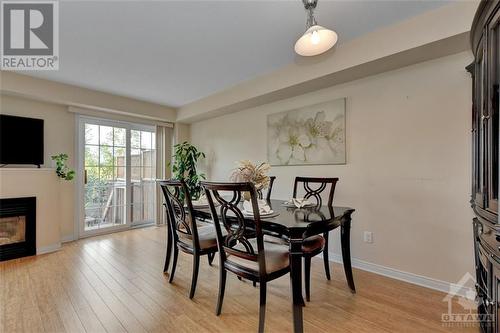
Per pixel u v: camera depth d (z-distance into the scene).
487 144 1.36
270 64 3.01
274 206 2.44
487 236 1.35
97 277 2.53
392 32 2.21
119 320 1.81
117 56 2.77
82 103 3.75
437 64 2.28
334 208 2.33
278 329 1.72
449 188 2.21
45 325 1.75
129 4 1.92
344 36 2.40
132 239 3.96
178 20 2.13
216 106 4.04
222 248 1.88
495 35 1.27
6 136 3.24
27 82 3.25
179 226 2.43
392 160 2.54
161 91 3.96
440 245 2.25
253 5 1.95
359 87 2.78
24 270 2.70
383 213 2.59
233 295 2.18
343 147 2.89
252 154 3.98
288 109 3.47
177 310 1.94
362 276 2.55
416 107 2.39
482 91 1.47
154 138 5.03
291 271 1.61
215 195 1.77
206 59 2.86
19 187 3.15
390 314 1.88
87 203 4.14
